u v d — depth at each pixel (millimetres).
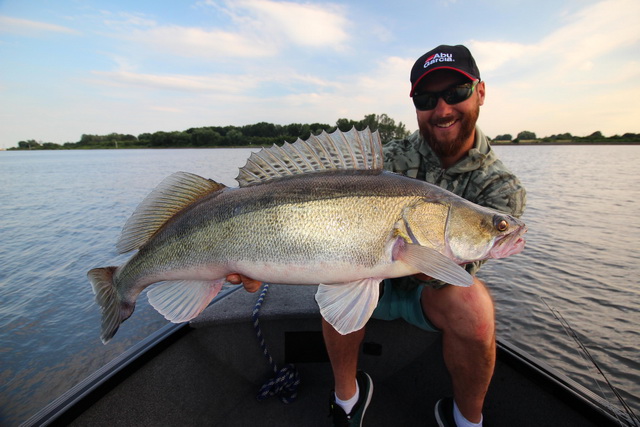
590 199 5230
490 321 597
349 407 689
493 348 603
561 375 613
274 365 810
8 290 2318
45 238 3352
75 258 2846
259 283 686
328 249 604
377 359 848
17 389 1516
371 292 619
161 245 667
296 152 666
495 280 2338
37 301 2184
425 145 814
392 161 841
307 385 861
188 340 738
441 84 720
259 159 660
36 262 2766
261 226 612
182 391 707
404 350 829
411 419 764
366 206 612
